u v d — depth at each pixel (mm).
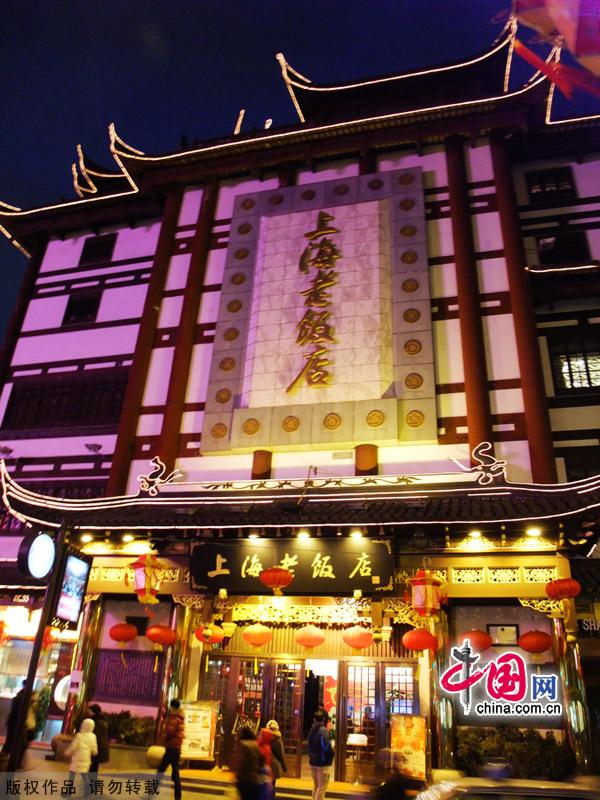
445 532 15867
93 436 24625
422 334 21125
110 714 17703
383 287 22250
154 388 23688
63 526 15484
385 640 16734
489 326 21109
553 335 21562
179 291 25406
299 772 16281
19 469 24875
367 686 16625
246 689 17422
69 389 26281
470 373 20219
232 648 17938
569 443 19625
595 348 21109
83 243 29969
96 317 27531
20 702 13352
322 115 29344
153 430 22906
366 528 16016
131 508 18906
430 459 19594
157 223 29188
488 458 18844
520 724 15094
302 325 22328
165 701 16844
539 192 24547
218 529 16875
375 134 25359
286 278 23422
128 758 16844
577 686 14422
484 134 24500
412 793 7762
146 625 18766
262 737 12133
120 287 27875
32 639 21641
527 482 18609
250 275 24125
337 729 16297
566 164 24859
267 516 16562
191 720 16562
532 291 21625
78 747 12945
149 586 16672
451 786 6559
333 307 22375
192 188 27875
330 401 20844
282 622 17641
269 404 21344
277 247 24203
